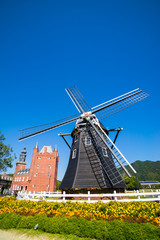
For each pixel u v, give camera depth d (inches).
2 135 1210.6
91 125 792.9
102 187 605.0
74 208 383.2
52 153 2620.6
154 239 241.0
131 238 254.1
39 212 387.9
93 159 708.0
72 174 703.1
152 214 317.4
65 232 303.1
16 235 317.4
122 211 339.0
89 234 283.7
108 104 869.8
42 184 2347.4
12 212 405.1
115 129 877.2
